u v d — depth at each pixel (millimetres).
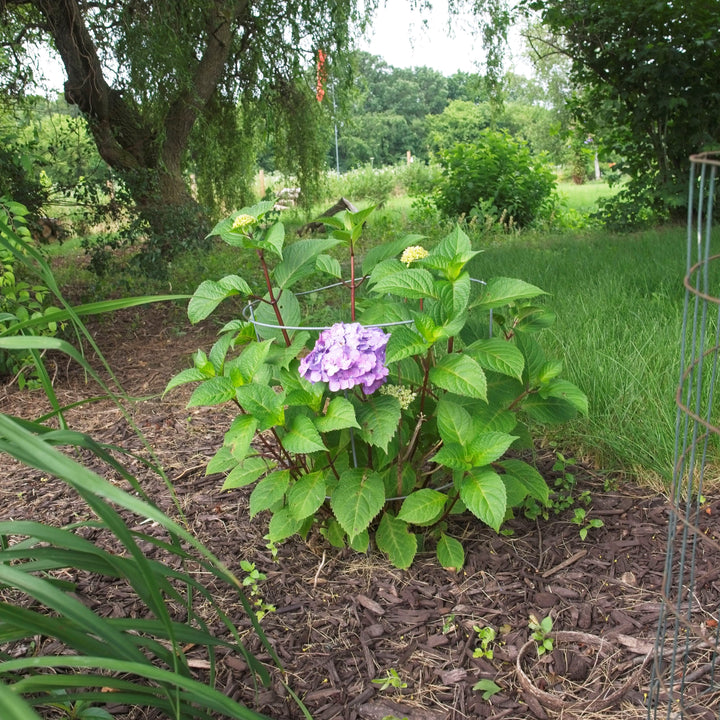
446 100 50719
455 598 2348
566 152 26984
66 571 2545
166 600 2365
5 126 7977
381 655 2117
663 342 3797
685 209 10328
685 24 9484
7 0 7684
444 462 2172
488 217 12062
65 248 12109
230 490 3133
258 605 2342
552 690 1962
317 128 12188
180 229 8469
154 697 1487
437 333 2133
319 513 2680
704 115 9922
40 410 4398
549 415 2551
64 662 1079
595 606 2279
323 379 2119
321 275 7480
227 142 11688
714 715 1834
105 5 8031
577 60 10484
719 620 2000
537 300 5039
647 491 2912
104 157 9109
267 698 1962
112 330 6332
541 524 2740
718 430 1608
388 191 22719
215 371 2334
